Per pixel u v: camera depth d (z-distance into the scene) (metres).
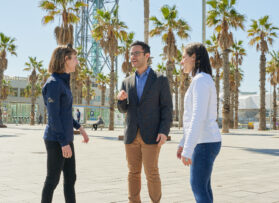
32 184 5.41
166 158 9.38
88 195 4.69
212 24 27.06
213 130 2.70
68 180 3.13
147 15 16.39
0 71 36.38
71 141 3.08
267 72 50.53
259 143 16.03
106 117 38.03
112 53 30.28
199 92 2.66
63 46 3.10
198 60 2.85
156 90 3.42
